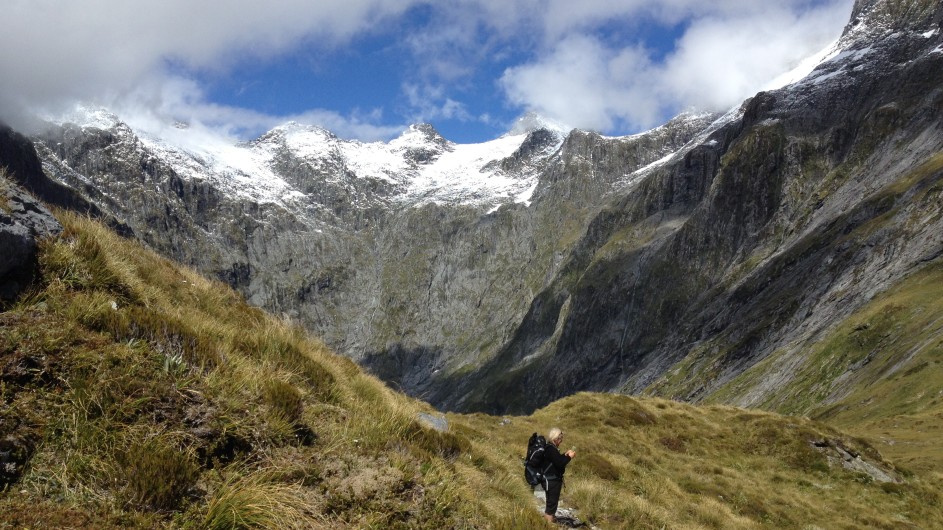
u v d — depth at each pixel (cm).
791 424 3672
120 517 631
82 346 809
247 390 926
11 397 700
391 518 827
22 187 1116
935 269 11412
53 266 971
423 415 1716
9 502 598
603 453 2756
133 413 757
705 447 3475
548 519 1146
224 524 672
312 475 833
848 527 2606
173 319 1006
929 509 3022
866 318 11131
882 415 7319
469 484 1109
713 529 2061
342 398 1208
